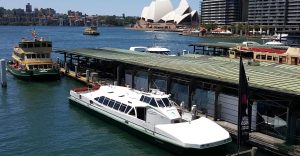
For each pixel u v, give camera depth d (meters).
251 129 40.91
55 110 56.50
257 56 80.19
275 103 38.66
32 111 56.16
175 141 37.16
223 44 112.38
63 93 68.75
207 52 121.38
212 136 37.16
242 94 35.09
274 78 44.59
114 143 42.41
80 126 48.50
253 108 40.59
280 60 75.12
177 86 52.12
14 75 84.50
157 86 56.16
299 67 59.00
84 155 39.06
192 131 38.09
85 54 80.00
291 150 35.22
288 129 36.62
